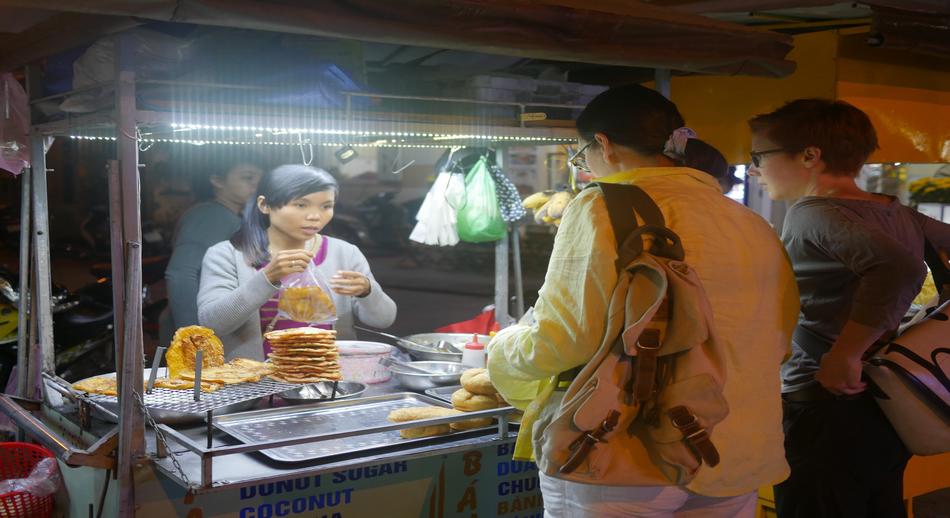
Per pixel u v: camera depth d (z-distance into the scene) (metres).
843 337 2.29
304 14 1.95
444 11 2.12
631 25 2.43
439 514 2.60
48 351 3.10
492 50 2.27
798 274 2.46
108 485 2.48
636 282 1.70
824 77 3.41
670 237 1.74
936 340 2.39
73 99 2.46
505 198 3.97
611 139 1.96
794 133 2.45
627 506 1.81
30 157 3.06
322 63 2.41
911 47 3.26
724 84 3.74
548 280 1.86
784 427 2.51
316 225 3.26
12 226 8.92
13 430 3.86
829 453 2.41
